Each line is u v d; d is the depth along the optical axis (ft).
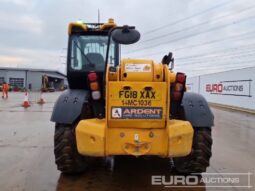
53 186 14.78
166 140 13.34
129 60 13.71
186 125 13.60
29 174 16.48
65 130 15.56
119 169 17.48
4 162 18.78
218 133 31.65
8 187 14.57
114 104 13.20
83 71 17.85
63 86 222.48
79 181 15.51
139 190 14.48
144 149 13.38
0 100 82.74
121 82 13.16
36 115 45.44
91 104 15.44
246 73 66.64
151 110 13.23
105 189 14.49
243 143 26.11
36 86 214.69
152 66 13.61
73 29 17.71
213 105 80.64
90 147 13.35
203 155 15.60
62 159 15.57
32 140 25.67
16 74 212.43
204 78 100.58
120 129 13.35
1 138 26.50
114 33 13.53
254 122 42.11
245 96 67.15
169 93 13.38
